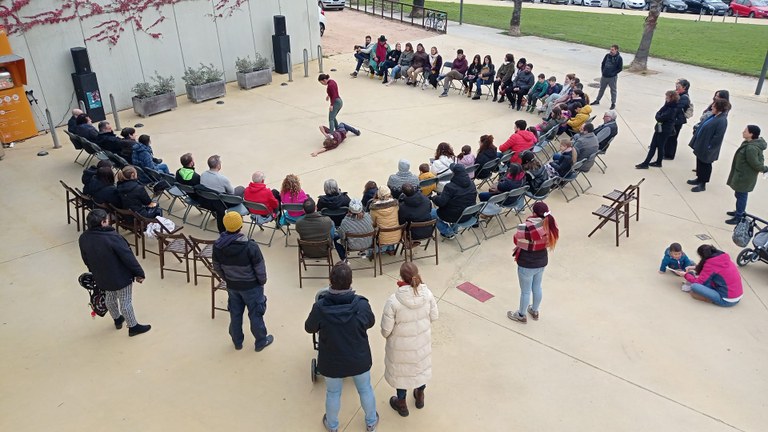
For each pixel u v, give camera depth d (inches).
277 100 581.0
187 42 589.0
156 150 450.9
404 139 474.0
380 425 194.9
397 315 178.7
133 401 205.2
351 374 173.9
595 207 355.9
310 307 258.2
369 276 281.0
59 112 503.2
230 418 198.1
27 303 260.7
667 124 394.0
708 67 750.5
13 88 448.5
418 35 907.4
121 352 229.8
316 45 739.4
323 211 286.5
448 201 288.8
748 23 1167.6
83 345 233.8
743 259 287.7
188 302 261.1
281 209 307.4
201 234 320.5
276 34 661.3
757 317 251.3
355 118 527.2
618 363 224.8
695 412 201.8
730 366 223.3
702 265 261.1
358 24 973.8
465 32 958.4
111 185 299.1
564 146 361.1
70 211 348.2
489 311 255.8
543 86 534.0
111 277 221.0
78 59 489.1
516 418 198.8
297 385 213.2
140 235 301.4
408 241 285.4
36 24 470.0
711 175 406.0
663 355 229.0
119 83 543.5
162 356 227.5
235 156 438.0
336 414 185.8
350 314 168.6
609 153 448.1
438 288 272.8
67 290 271.1
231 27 625.6
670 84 659.4
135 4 532.7
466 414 200.2
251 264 209.2
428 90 622.8
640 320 249.8
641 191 379.2
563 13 1273.4
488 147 364.2
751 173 317.4
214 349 231.6
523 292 237.8
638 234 323.0
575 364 224.2
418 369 186.7
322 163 423.2
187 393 209.0
